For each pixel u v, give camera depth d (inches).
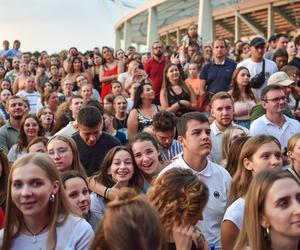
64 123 318.7
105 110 323.6
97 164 244.8
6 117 430.6
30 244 132.1
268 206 114.0
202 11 987.3
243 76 314.8
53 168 134.0
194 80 416.5
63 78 530.3
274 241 115.3
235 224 154.2
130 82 468.8
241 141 194.5
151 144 202.8
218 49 381.4
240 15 1238.9
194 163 185.5
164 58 470.3
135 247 91.1
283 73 306.7
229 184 183.9
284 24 1237.7
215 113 252.7
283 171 118.6
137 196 98.3
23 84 530.3
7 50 792.3
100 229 95.7
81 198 171.9
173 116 246.2
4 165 182.2
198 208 126.3
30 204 129.7
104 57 528.4
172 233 125.6
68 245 131.8
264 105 259.6
